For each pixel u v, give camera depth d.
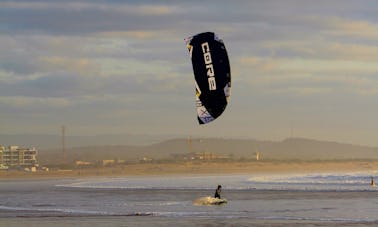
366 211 196.38
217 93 88.94
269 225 157.00
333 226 154.50
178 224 160.12
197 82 89.81
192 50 89.81
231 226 155.12
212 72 88.94
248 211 198.50
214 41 88.94
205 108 89.56
